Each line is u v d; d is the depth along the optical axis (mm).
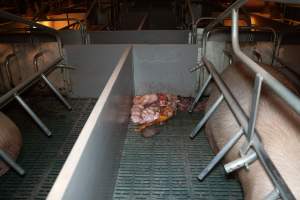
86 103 2719
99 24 5117
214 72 1895
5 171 1684
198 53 2525
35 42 2613
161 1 6621
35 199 1583
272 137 1100
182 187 1640
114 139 1500
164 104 2486
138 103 2535
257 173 1082
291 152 1026
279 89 822
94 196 1034
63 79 2742
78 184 815
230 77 1799
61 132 2234
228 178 1694
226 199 1553
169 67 2604
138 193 1592
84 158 867
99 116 1062
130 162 1850
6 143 1612
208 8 5039
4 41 2689
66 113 2535
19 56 2646
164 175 1734
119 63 1834
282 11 4223
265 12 4746
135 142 2074
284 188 835
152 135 2139
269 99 1282
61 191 700
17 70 2699
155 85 2686
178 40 3242
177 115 2447
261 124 1179
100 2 5035
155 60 2580
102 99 1207
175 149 1992
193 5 5180
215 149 1715
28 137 2170
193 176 1726
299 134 1087
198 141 2084
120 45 2547
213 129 1705
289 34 2477
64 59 2648
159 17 5848
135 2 6637
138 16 5320
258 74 985
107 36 3258
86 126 978
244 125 1175
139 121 2295
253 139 1094
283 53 2396
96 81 2719
